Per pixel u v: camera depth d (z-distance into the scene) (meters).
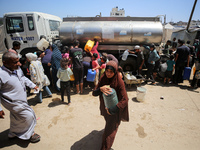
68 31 5.52
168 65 5.00
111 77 1.90
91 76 4.27
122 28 5.35
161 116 3.32
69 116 3.31
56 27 7.98
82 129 2.88
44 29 6.66
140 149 2.38
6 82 2.02
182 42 4.88
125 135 2.70
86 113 3.44
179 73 5.18
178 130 2.85
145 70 6.26
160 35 5.31
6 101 2.09
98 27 5.41
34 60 3.62
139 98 3.99
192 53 5.82
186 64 5.19
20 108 2.21
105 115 2.04
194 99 4.15
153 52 4.81
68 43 5.77
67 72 3.51
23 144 2.49
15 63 2.07
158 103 3.92
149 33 5.29
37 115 3.34
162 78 5.73
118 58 5.65
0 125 3.01
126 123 3.05
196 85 4.92
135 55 5.30
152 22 5.55
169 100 4.09
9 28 6.24
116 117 1.95
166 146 2.45
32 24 6.12
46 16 6.96
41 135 2.71
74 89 4.89
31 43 6.34
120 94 1.89
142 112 3.47
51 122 3.09
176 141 2.56
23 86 2.31
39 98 3.88
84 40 5.58
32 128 2.47
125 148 2.39
